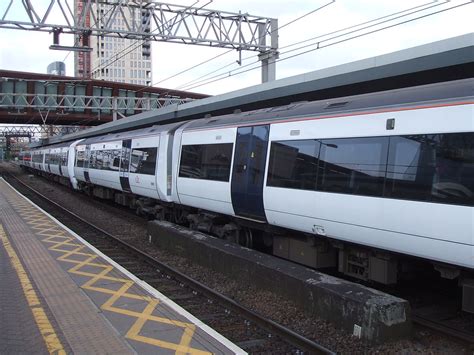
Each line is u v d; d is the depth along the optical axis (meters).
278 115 8.81
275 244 9.41
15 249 9.52
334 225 7.35
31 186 33.88
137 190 15.59
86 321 5.36
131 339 4.82
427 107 5.95
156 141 13.84
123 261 9.96
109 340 4.80
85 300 6.13
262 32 21.03
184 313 5.64
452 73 8.45
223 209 10.48
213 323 6.14
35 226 12.73
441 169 5.71
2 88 42.50
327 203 7.37
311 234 8.16
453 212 5.53
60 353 4.49
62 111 44.56
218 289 7.66
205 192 11.02
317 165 7.64
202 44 19.86
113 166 17.80
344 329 5.46
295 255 8.81
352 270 7.63
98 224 15.65
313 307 5.99
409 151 6.13
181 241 9.96
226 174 10.16
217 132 10.72
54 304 5.98
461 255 5.54
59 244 10.06
